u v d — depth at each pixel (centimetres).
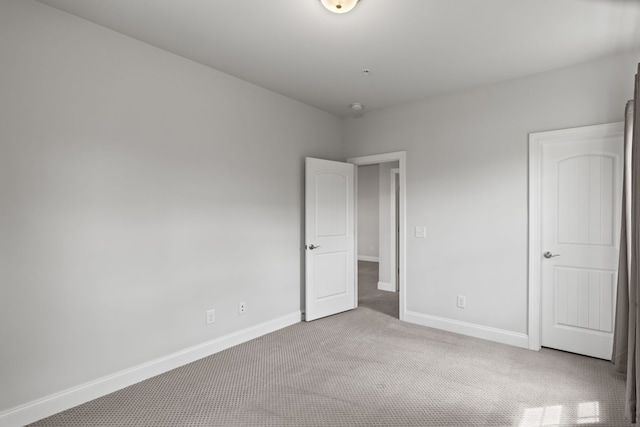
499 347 337
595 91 301
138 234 272
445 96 386
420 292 406
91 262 246
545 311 334
